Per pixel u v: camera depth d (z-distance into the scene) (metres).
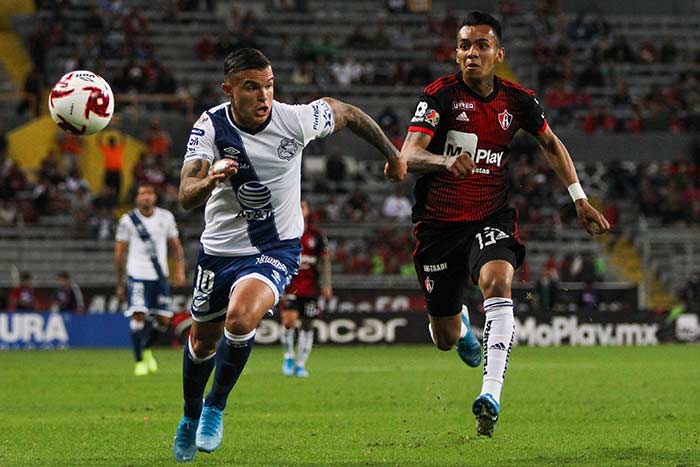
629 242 120.31
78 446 30.98
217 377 26.20
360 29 150.50
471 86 31.02
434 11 158.62
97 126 28.22
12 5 147.62
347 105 27.58
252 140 26.06
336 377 60.06
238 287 25.92
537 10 155.75
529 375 61.00
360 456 28.41
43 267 112.44
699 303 110.69
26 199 116.81
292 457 28.31
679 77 147.12
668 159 136.00
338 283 109.56
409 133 30.61
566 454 28.50
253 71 25.48
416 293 102.44
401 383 55.38
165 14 149.88
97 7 149.12
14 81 143.25
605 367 68.44
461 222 31.33
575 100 141.75
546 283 105.56
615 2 161.88
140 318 64.06
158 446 30.89
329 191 124.69
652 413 39.62
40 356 84.44
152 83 135.38
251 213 26.52
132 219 64.12
